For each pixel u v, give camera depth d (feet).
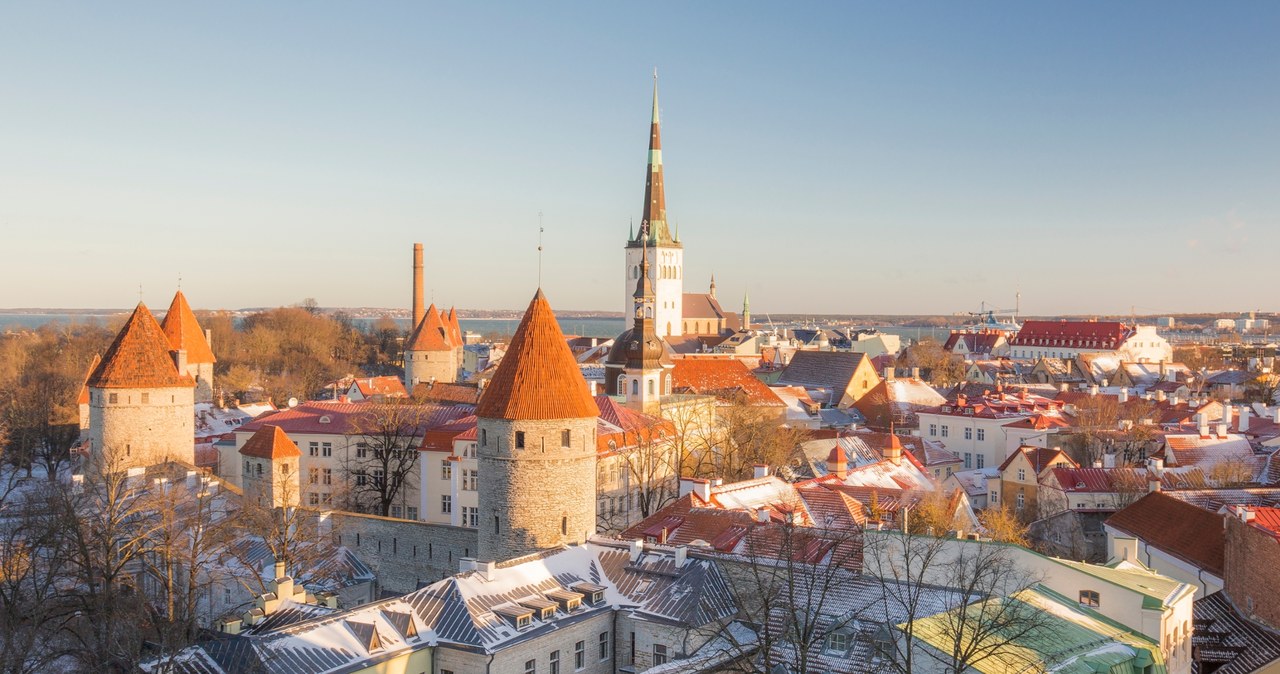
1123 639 189.88
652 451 424.87
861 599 214.07
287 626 205.98
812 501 325.21
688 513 292.81
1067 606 204.13
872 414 633.20
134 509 330.34
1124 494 386.32
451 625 216.95
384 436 434.30
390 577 358.02
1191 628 219.00
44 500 369.50
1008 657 169.27
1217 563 269.23
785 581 217.15
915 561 219.20
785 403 608.60
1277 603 232.53
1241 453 430.20
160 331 440.86
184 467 400.47
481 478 300.40
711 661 199.41
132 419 424.05
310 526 354.13
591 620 233.55
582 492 299.58
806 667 181.68
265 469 387.96
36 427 590.96
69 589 293.64
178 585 310.45
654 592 242.78
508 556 294.87
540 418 290.35
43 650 257.34
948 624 178.50
